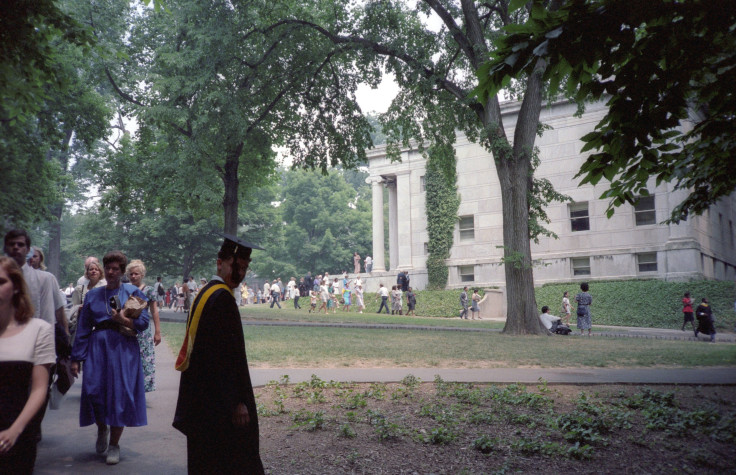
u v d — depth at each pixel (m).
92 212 51.69
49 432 6.32
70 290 41.53
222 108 23.23
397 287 37.72
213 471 3.61
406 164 45.88
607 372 11.44
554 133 39.62
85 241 51.53
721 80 4.90
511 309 21.31
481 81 4.66
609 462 5.96
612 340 19.80
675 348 16.69
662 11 4.22
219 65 24.12
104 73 26.45
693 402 8.70
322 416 6.78
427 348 15.23
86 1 24.55
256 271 74.50
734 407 8.45
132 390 5.42
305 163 28.05
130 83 27.52
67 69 22.55
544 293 36.94
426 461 5.66
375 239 47.44
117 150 29.91
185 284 34.78
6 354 3.44
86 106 25.98
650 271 36.28
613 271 37.06
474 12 21.59
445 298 40.38
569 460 5.94
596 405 8.00
